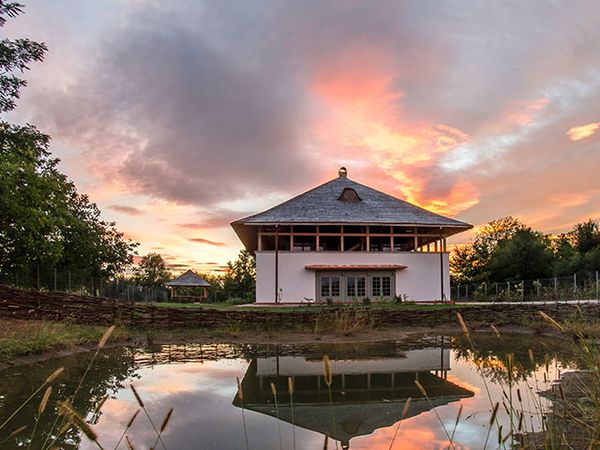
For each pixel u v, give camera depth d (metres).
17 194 19.48
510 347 10.99
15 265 21.62
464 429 4.55
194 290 51.72
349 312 15.80
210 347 11.46
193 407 5.48
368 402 5.79
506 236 57.50
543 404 5.31
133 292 35.97
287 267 27.03
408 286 27.64
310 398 6.03
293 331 14.60
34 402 5.49
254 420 4.95
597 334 10.67
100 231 33.44
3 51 16.67
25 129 19.19
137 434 4.38
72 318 13.28
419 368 8.31
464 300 36.78
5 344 8.56
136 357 9.59
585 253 37.03
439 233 29.86
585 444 3.64
